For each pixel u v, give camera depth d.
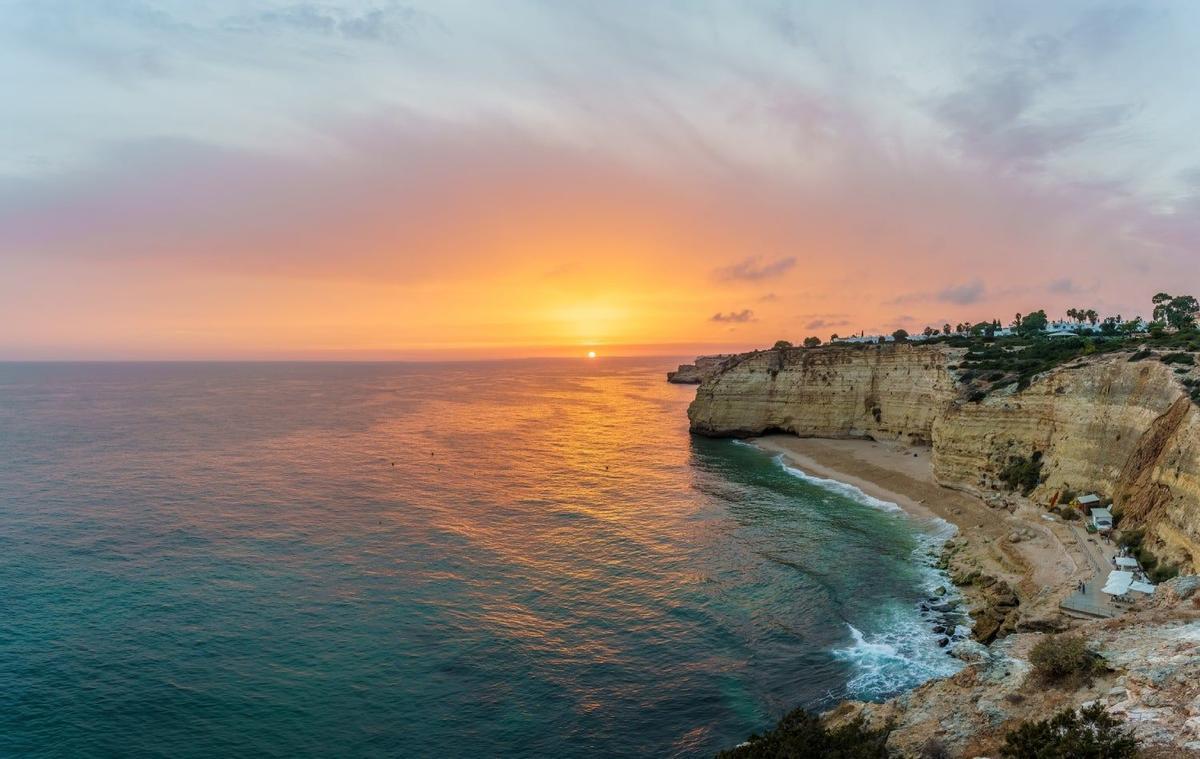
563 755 29.61
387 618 41.81
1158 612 29.25
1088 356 69.81
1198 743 17.41
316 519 62.69
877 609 43.34
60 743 29.66
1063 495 56.12
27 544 54.06
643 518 64.69
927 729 22.94
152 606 42.97
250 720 31.48
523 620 41.88
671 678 35.56
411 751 29.69
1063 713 19.95
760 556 53.38
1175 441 44.28
